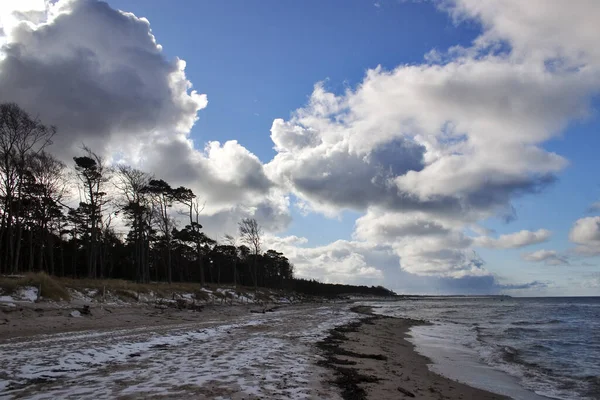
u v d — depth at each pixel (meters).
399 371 11.21
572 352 17.30
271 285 113.88
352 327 25.36
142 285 34.69
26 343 12.46
